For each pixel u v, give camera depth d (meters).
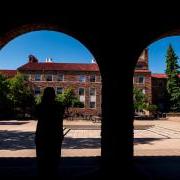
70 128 31.78
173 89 66.00
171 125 36.91
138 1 9.25
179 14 9.46
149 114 59.91
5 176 8.52
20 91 53.84
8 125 36.19
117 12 9.45
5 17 9.37
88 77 65.31
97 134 25.36
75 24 9.56
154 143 18.70
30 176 8.51
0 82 51.41
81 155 13.33
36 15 9.44
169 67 66.69
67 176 8.57
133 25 9.50
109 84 9.49
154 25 9.48
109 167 9.25
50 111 6.63
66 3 9.48
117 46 9.51
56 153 6.60
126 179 8.84
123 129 9.46
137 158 12.05
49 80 65.25
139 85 66.94
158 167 10.04
